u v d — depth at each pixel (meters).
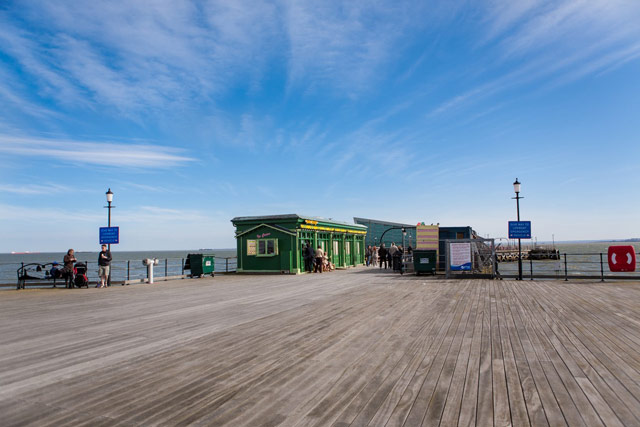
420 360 5.77
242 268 24.86
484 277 18.92
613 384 4.71
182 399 4.48
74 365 5.74
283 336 7.35
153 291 15.55
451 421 3.84
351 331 7.67
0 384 5.00
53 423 3.91
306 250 24.42
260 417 4.00
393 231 41.97
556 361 5.61
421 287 15.19
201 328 8.15
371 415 4.01
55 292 15.91
